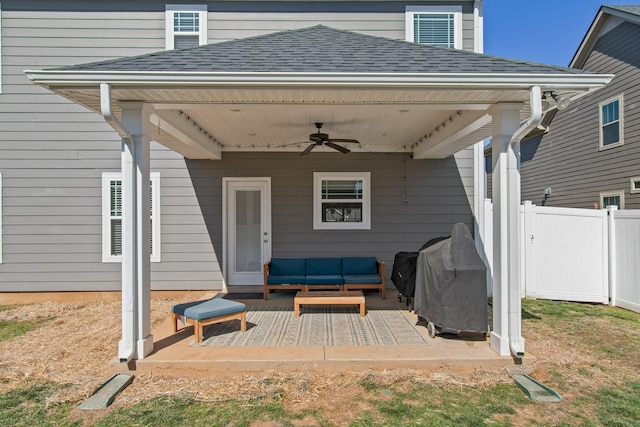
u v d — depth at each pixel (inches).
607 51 395.5
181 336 186.4
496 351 161.8
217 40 291.6
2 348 183.8
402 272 240.8
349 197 308.0
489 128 223.8
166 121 186.5
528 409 126.6
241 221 306.5
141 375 152.2
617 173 383.9
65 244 288.5
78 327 219.5
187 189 299.4
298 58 163.9
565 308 259.6
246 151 302.8
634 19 348.8
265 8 293.0
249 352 163.2
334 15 294.0
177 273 298.2
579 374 152.6
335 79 143.1
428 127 242.1
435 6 295.1
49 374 153.7
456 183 303.9
